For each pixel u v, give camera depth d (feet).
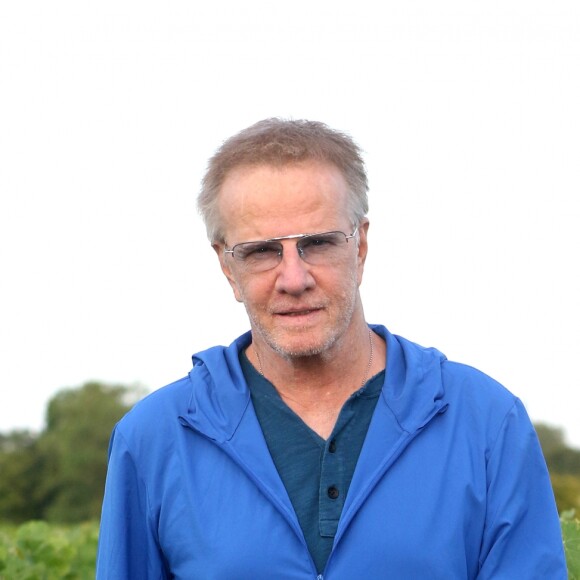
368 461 17.20
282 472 17.51
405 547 16.70
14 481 368.89
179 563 17.67
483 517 17.17
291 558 16.88
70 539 41.83
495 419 17.57
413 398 17.58
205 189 18.22
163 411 18.37
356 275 17.78
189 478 17.74
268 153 17.39
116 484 18.19
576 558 21.11
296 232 17.13
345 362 17.81
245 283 17.51
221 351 18.78
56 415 389.39
